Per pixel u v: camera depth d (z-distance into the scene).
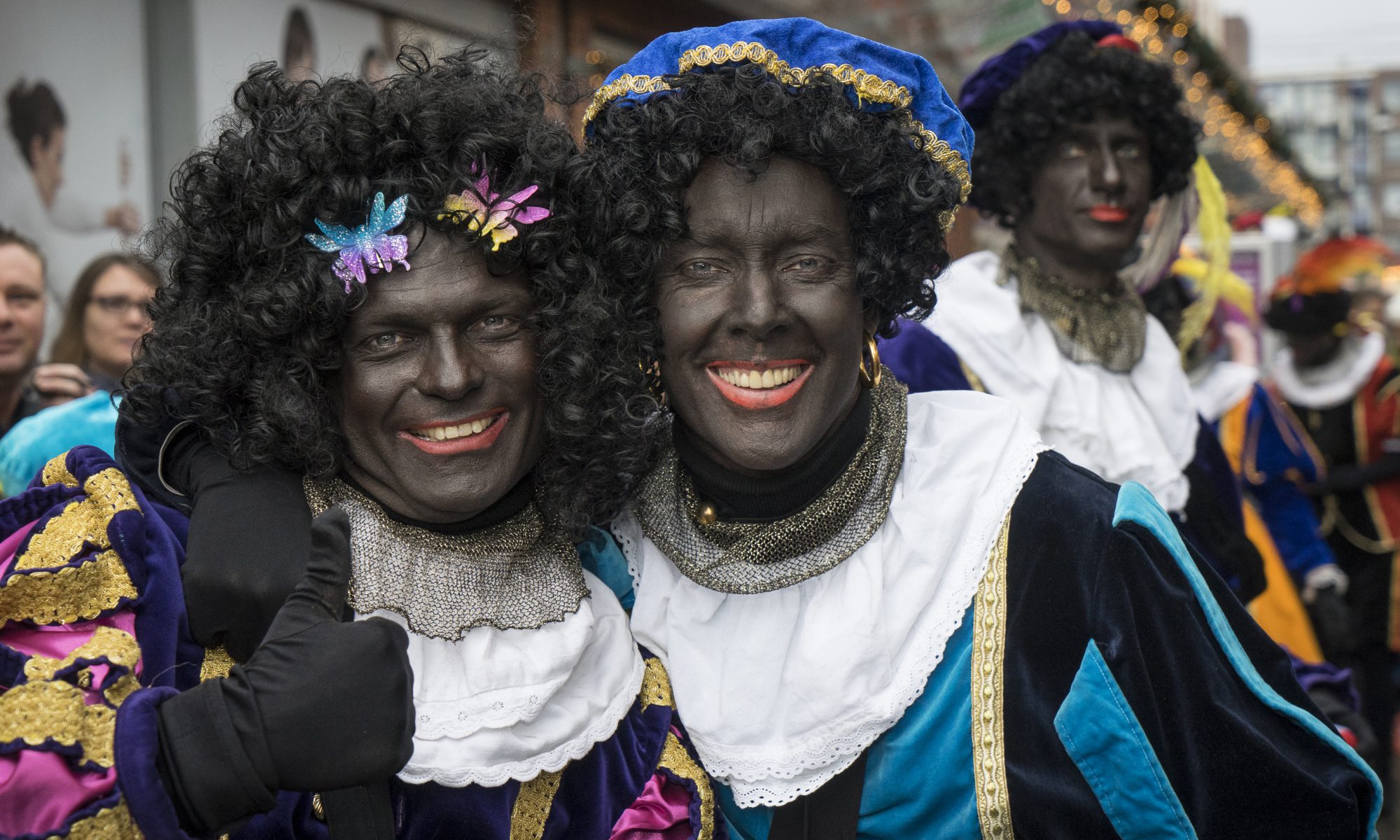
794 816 1.38
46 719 1.01
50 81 3.46
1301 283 4.30
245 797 0.98
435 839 1.21
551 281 1.25
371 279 1.18
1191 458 2.27
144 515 1.20
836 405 1.38
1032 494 1.42
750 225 1.32
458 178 1.19
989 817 1.33
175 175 1.29
